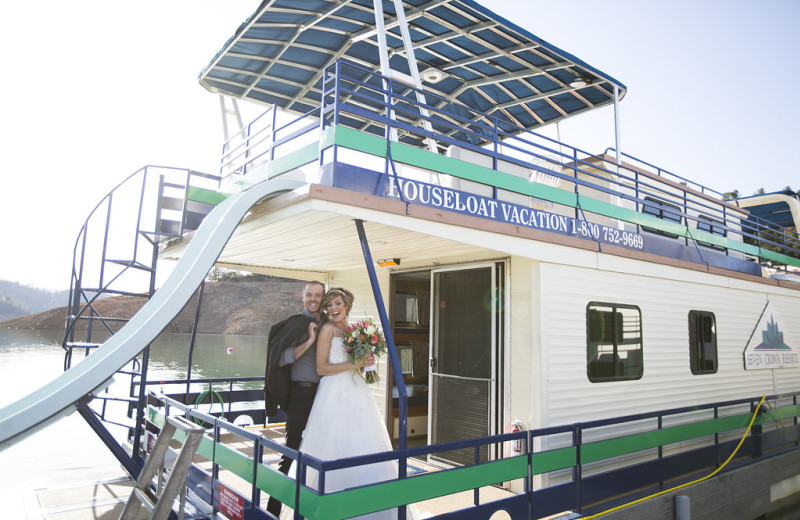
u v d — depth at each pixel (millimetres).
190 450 3262
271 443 3664
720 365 8203
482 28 7891
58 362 28781
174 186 6078
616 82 9008
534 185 5867
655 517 5473
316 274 8875
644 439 5719
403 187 4648
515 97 10312
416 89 5137
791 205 12781
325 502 3229
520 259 5973
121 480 5918
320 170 4422
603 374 6309
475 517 4066
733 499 6543
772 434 7750
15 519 4805
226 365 28828
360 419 4246
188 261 4082
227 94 9391
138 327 3631
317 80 9414
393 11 7652
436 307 6945
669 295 7465
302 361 4539
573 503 4844
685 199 8211
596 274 6406
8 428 2951
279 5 7238
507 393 5914
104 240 5949
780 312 9719
